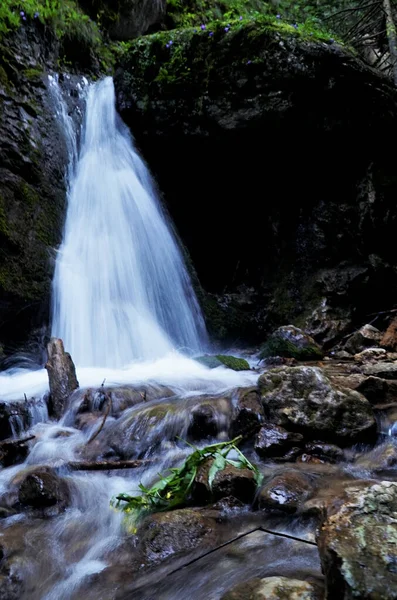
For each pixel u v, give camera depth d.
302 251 8.30
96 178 7.66
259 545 2.16
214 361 6.21
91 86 8.40
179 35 7.84
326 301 7.91
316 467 3.05
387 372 4.85
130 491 2.90
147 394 4.50
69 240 6.99
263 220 8.73
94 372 5.71
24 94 6.98
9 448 3.59
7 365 5.92
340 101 7.24
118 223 7.62
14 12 7.27
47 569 2.17
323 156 7.83
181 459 3.24
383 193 7.58
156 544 2.21
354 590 1.44
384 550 1.56
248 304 8.60
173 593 1.90
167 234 8.20
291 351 6.64
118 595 1.94
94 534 2.48
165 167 8.60
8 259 6.02
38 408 4.27
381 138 7.53
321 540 1.68
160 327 7.46
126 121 8.44
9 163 6.41
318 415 3.41
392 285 7.83
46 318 6.36
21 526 2.56
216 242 9.16
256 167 8.26
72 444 3.69
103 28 9.59
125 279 7.32
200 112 7.73
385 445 3.30
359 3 10.77
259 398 3.74
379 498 1.80
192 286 8.18
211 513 2.46
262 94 7.32
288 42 7.07
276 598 1.65
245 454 3.37
